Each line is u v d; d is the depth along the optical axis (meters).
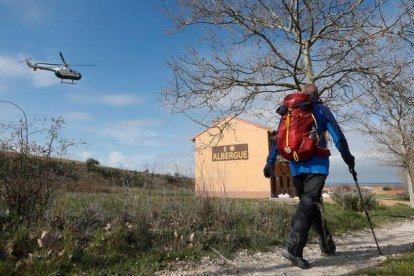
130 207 5.50
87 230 4.76
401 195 34.53
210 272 4.07
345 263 4.36
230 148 32.44
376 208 14.85
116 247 4.43
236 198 6.78
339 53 9.17
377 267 3.79
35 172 4.70
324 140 4.30
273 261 4.58
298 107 4.27
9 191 4.54
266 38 9.51
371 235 7.20
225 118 10.52
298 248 4.12
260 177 31.05
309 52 9.65
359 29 8.53
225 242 5.17
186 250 4.72
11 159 4.61
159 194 6.21
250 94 10.01
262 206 7.16
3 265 3.38
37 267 3.51
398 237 6.81
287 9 8.95
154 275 3.89
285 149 4.21
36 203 4.64
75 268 3.71
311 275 3.84
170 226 5.41
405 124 16.30
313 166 4.16
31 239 4.07
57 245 3.98
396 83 8.95
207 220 5.88
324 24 9.20
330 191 16.08
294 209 7.11
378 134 17.12
